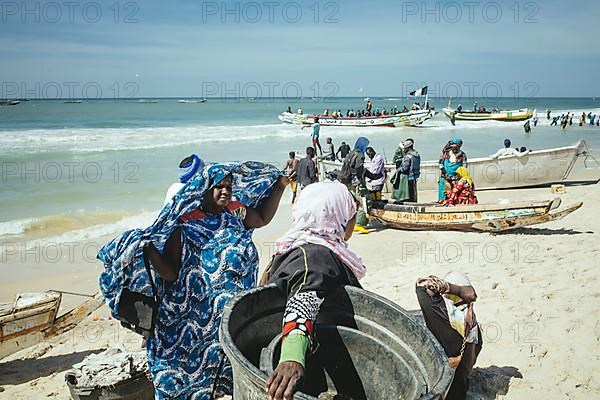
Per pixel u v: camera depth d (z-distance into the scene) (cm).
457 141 1177
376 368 296
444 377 228
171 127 4497
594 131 4844
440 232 1142
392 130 4591
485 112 6122
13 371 582
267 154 2744
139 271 339
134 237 332
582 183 1881
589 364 525
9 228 1233
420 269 885
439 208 1134
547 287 734
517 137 4094
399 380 280
